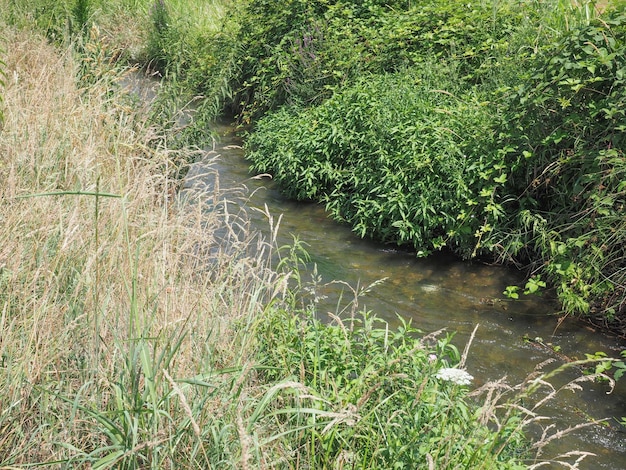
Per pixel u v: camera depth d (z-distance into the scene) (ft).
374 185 26.61
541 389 17.42
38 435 10.45
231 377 10.88
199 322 12.10
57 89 23.77
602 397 17.22
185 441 10.18
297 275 15.67
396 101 28.17
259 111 38.50
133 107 26.66
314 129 30.35
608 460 14.99
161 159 21.33
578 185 21.83
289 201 29.48
